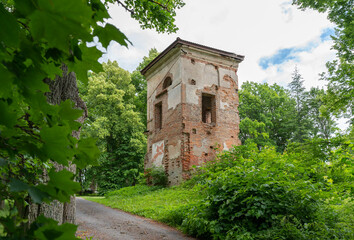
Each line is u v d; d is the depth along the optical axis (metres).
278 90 30.55
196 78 14.11
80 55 0.66
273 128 29.05
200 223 5.39
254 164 7.00
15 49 0.57
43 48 0.71
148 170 14.84
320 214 4.98
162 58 15.12
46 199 0.57
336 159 4.65
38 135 0.70
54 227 0.54
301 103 34.38
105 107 22.59
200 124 13.69
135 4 5.44
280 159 6.50
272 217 4.59
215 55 14.82
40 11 0.41
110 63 25.53
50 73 0.73
